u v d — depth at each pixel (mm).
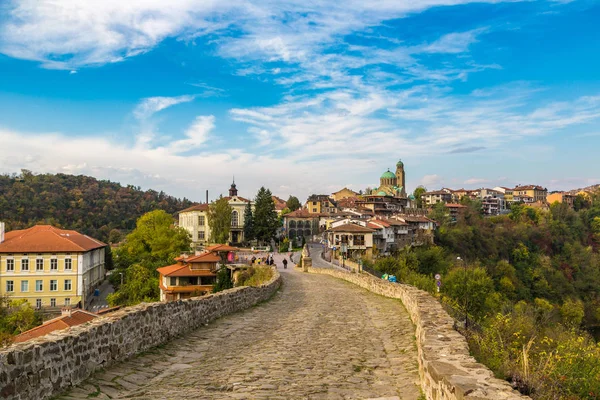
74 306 60531
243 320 17016
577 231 131500
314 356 11344
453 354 7723
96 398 7719
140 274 63938
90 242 76125
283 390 8469
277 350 12039
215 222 92500
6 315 49469
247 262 59188
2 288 61125
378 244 86375
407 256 69875
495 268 95250
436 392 6727
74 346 8242
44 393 7273
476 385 5789
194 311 14898
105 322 9602
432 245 99375
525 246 114250
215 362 10719
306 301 23281
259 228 97438
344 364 10531
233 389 8516
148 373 9609
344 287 31203
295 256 74438
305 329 15188
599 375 9945
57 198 158125
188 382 8992
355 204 137750
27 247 62375
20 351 6809
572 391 9547
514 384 7594
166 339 12586
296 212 122125
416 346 12117
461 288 43344
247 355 11461
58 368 7699
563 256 116312
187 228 101938
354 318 17516
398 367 10219
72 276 63812
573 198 176250
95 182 192375
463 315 16234
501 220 137750
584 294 99688
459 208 140000
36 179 169000
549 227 125250
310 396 8117
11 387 6559
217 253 60031
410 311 17922
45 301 62625
